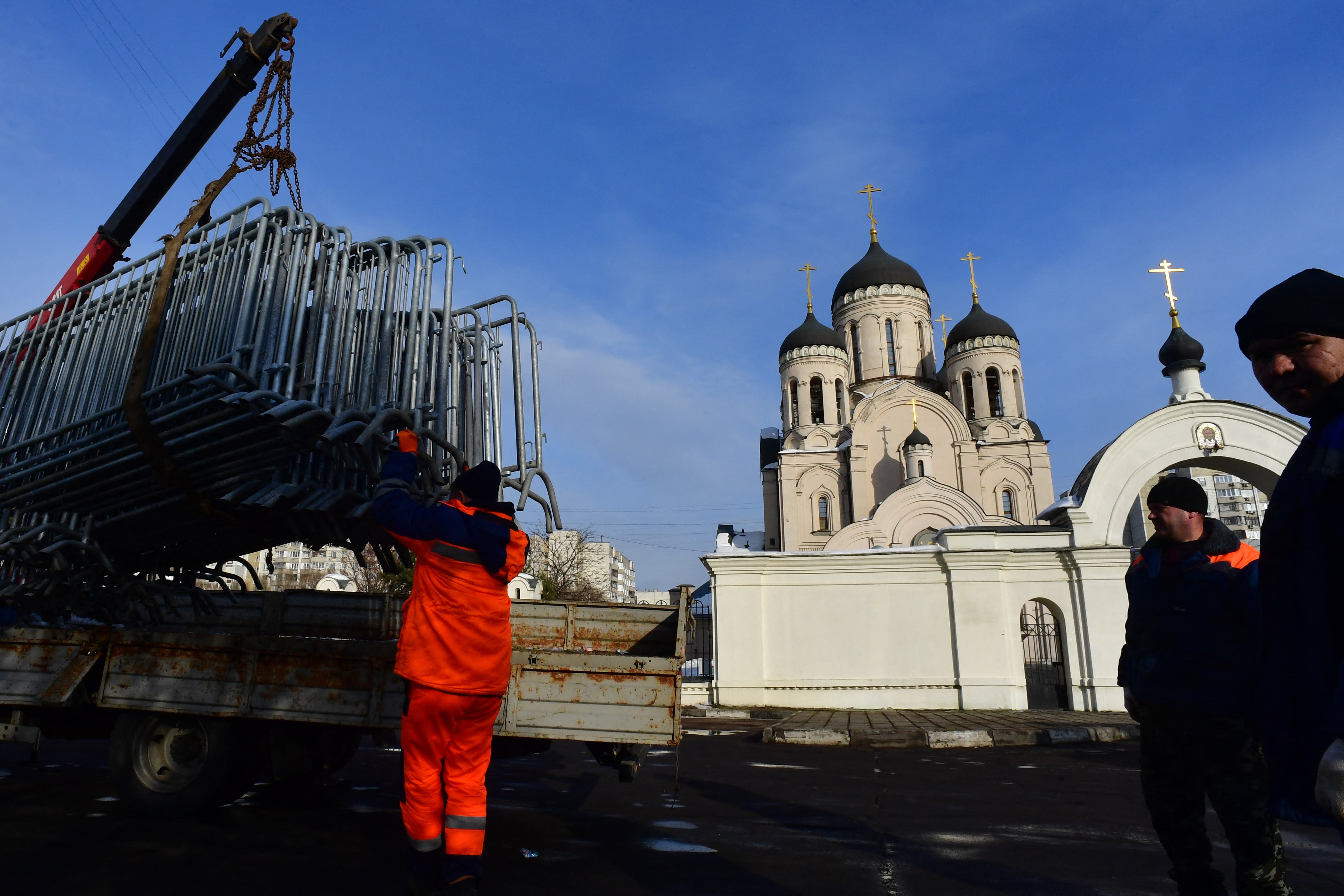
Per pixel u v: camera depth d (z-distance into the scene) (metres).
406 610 3.88
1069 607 17.22
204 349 5.71
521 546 4.00
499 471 4.16
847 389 45.03
